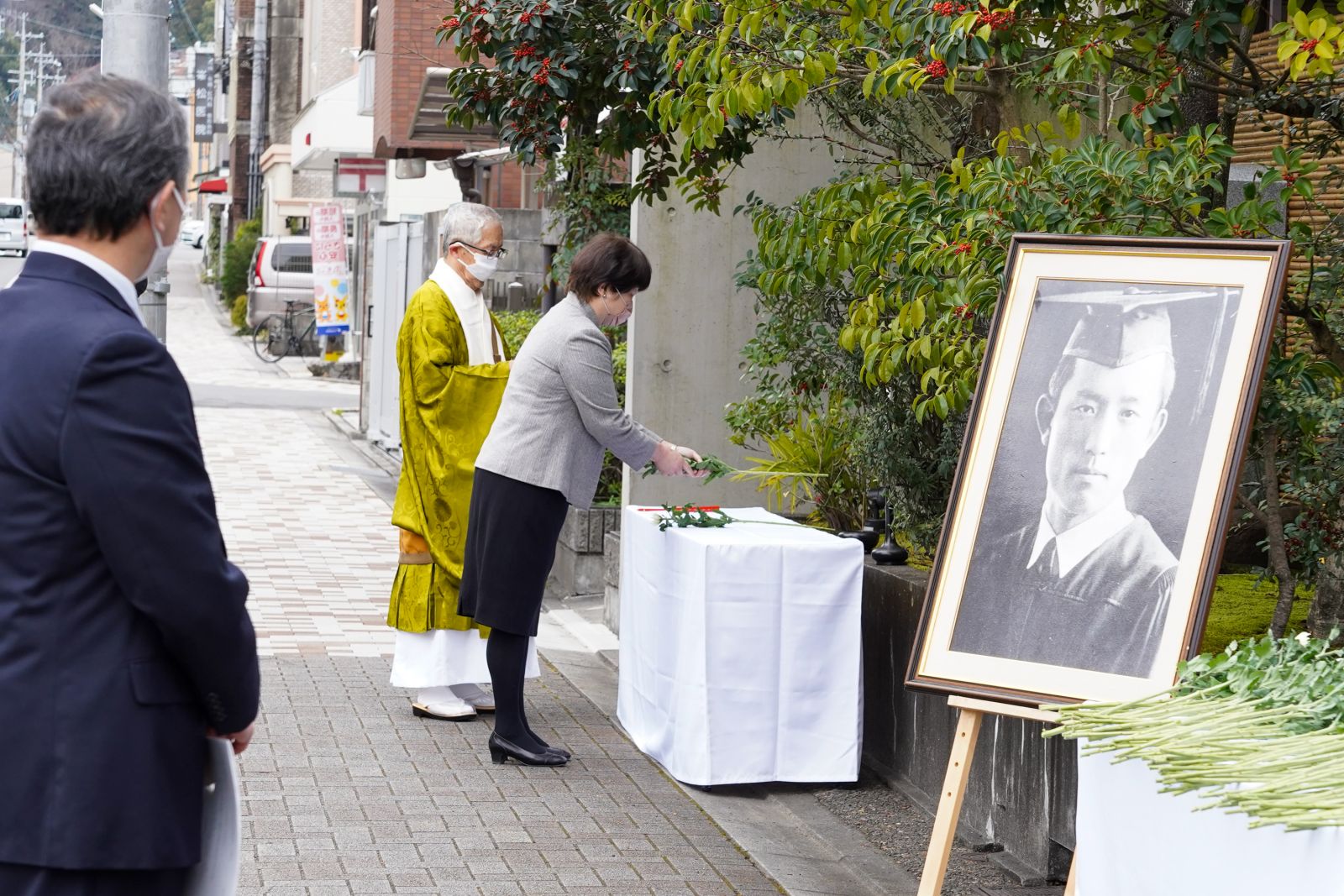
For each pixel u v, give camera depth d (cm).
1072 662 360
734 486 796
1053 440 379
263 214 4316
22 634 232
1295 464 472
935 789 536
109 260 241
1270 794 264
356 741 592
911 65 454
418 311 620
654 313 784
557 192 1155
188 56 7862
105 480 227
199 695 246
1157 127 447
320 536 1078
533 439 555
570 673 724
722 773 538
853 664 544
